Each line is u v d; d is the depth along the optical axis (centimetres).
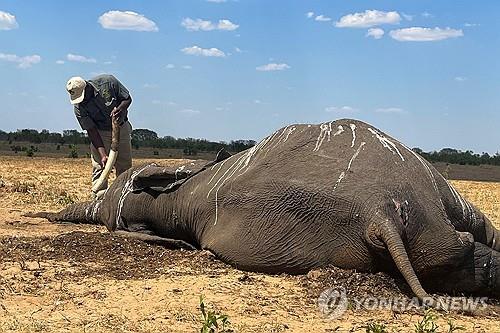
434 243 750
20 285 739
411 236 748
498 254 772
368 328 613
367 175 779
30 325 614
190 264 841
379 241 738
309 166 810
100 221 1152
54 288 732
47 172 2775
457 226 820
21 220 1207
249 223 818
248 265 810
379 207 749
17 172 2714
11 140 8231
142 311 661
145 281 761
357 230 758
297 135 854
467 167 5003
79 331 605
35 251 895
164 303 683
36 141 8375
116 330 610
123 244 923
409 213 752
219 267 829
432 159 5575
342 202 767
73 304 679
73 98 1198
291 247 787
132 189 1009
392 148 814
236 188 849
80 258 871
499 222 1473
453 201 814
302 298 720
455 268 757
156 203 977
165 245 939
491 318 707
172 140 6838
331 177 788
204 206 894
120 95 1227
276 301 707
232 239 827
